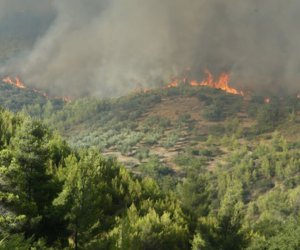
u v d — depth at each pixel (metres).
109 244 41.28
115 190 73.31
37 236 36.31
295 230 41.56
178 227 58.66
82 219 39.47
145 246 52.44
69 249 39.94
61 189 41.78
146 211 66.31
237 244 42.81
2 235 29.66
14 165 36.94
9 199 34.34
